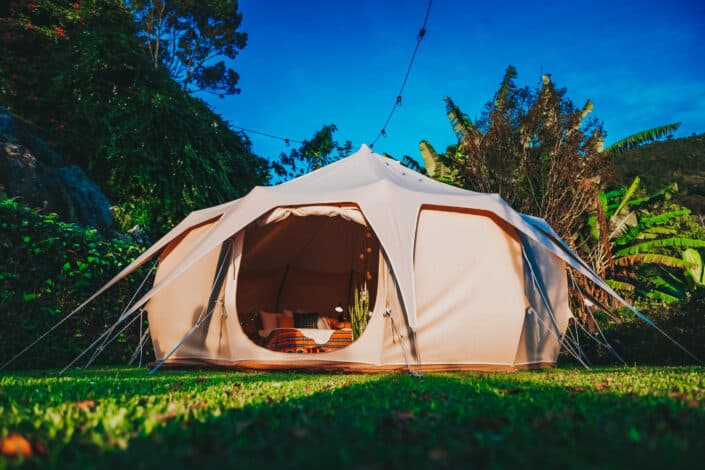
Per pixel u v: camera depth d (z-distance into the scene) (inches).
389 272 255.0
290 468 62.8
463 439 78.2
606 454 68.5
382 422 89.5
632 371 257.8
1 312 288.4
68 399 126.5
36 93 576.7
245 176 692.1
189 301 289.9
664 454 68.4
